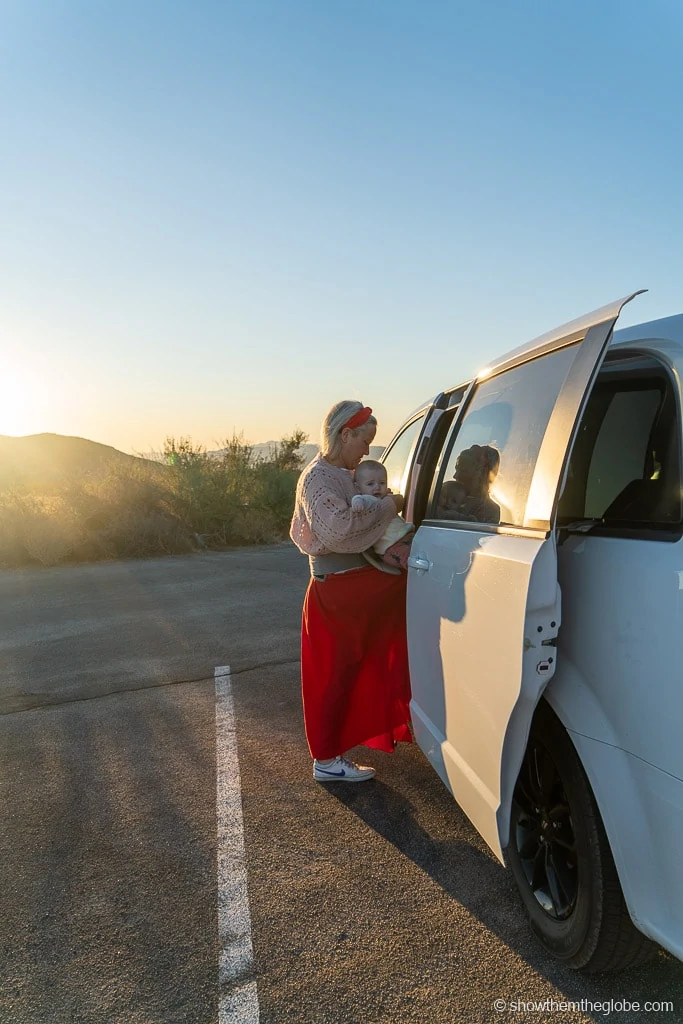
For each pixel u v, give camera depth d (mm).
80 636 7512
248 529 15820
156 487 15641
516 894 2869
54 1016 2336
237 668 6125
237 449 19344
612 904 2090
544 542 2090
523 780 2605
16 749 4570
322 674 3689
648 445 2176
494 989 2346
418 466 4020
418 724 3268
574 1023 2184
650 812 1878
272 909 2840
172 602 9195
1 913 2900
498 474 2670
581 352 2213
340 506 3338
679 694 1780
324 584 3586
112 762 4305
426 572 3107
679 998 2262
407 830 3395
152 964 2561
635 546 2021
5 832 3545
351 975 2451
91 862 3242
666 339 2189
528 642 2082
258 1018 2283
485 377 3213
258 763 4199
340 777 3873
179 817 3607
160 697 5441
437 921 2719
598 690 2059
